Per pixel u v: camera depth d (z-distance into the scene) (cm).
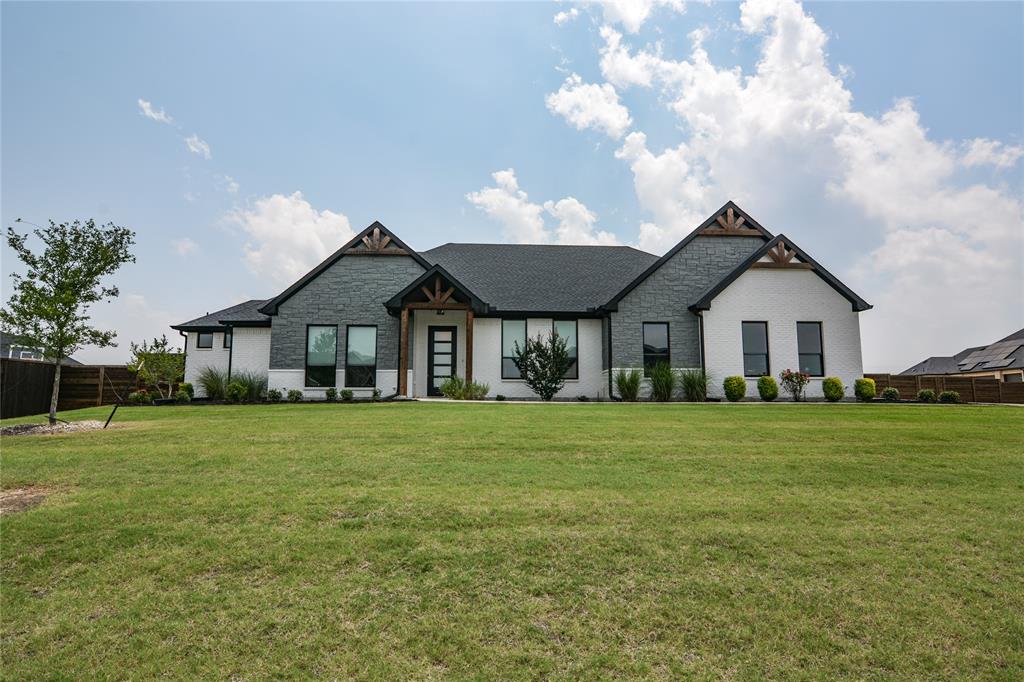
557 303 2077
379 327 1978
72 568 397
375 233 2012
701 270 2033
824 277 1978
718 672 282
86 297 1091
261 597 354
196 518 490
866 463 721
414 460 723
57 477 631
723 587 368
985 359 4031
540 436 905
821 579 382
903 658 294
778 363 1942
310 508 517
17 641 309
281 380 1938
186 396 1888
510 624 325
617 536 452
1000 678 279
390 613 336
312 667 285
